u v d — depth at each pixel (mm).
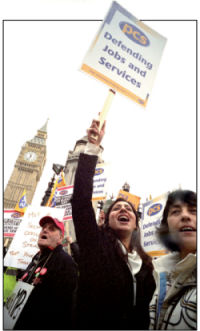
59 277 2504
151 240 2781
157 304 2301
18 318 2324
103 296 2336
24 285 2543
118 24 2736
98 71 2459
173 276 2422
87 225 2488
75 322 2258
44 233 2842
